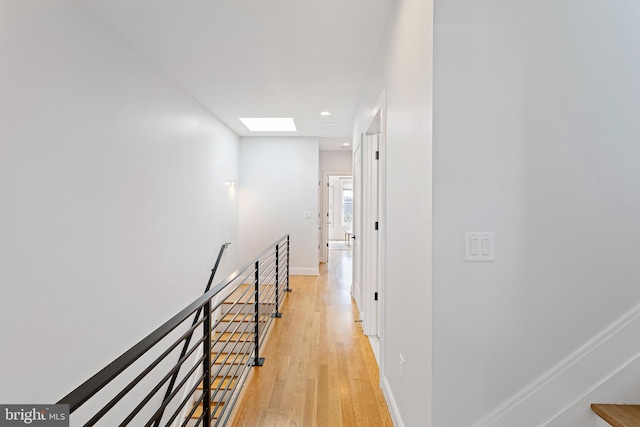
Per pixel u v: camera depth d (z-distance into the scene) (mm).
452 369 1340
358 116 4199
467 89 1343
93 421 915
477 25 1349
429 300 1368
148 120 2941
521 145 1354
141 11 2189
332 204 13758
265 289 5324
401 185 1907
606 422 1278
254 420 2104
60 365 1958
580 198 1368
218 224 4980
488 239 1344
